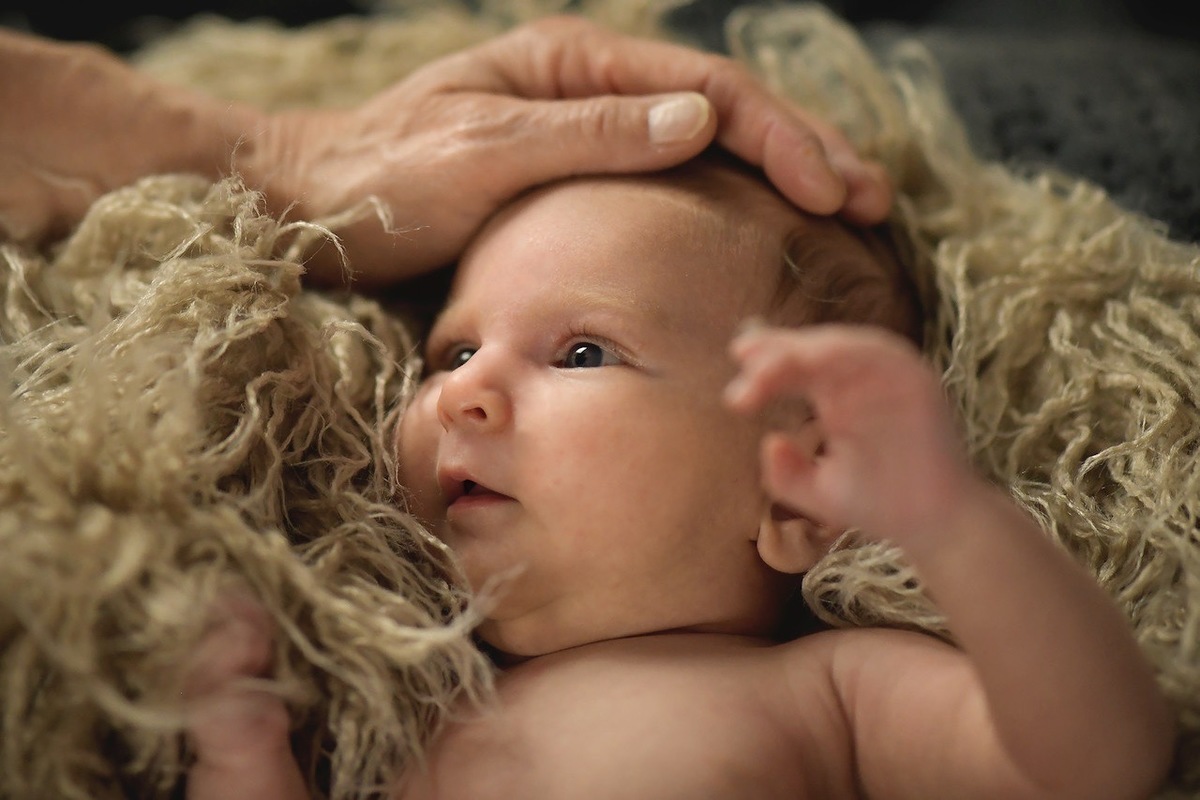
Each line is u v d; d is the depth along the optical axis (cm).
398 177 88
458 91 94
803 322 81
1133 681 57
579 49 96
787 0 152
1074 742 56
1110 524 76
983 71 124
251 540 65
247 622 61
